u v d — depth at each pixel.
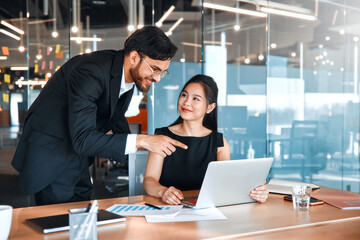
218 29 4.10
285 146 4.11
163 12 4.07
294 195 1.38
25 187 1.58
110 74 1.54
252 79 4.15
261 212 1.33
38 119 1.61
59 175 1.61
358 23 4.12
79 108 1.40
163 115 4.05
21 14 4.54
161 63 1.50
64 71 1.62
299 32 4.10
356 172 4.21
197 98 1.88
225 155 1.95
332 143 4.16
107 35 4.97
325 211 1.35
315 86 4.14
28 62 4.52
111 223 1.17
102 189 4.51
